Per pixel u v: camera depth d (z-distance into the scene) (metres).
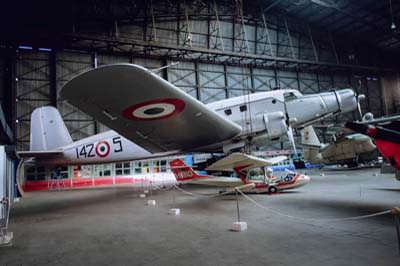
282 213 6.33
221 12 26.86
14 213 8.64
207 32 26.03
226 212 6.96
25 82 19.80
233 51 27.25
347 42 33.97
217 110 11.59
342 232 4.50
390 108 35.03
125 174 22.95
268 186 10.05
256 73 28.34
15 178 14.70
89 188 19.17
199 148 12.11
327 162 23.89
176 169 11.52
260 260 3.38
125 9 22.97
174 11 24.72
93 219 7.00
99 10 22.09
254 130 11.46
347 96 12.88
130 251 4.07
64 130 14.73
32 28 19.20
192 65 25.42
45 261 3.80
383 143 5.82
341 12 28.50
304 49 31.30
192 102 7.72
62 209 9.18
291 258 3.38
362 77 34.50
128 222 6.36
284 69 29.84
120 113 7.60
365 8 28.34
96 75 5.80
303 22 31.30
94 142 13.54
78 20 21.23
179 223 5.93
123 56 22.94
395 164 5.82
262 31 28.86
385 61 35.97
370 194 8.56
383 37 33.22
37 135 14.52
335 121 31.48
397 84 35.78
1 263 3.77
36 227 6.31
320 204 7.22
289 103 12.09
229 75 26.92
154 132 9.49
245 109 11.73
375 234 4.29
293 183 9.98
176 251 3.95
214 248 3.98
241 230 4.95
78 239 4.99
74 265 3.58
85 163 13.88
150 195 12.16
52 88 20.42
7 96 19.28
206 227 5.39
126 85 6.30
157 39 23.92
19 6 19.64
